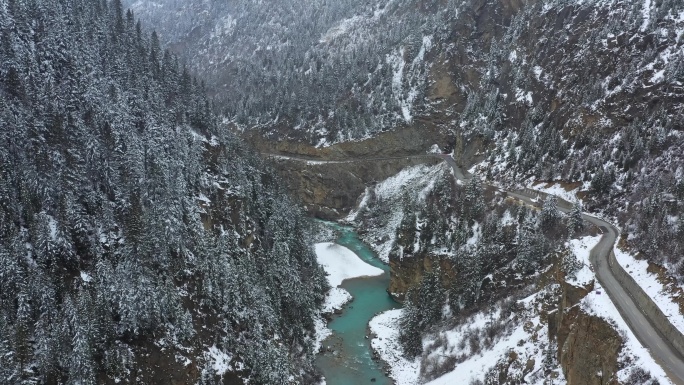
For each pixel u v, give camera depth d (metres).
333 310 84.31
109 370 49.78
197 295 64.25
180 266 63.75
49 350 46.16
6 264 48.00
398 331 75.69
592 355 40.06
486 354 57.12
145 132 75.69
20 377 44.28
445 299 74.44
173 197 67.50
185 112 91.62
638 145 75.25
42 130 61.62
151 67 95.69
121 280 53.62
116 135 69.19
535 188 87.56
